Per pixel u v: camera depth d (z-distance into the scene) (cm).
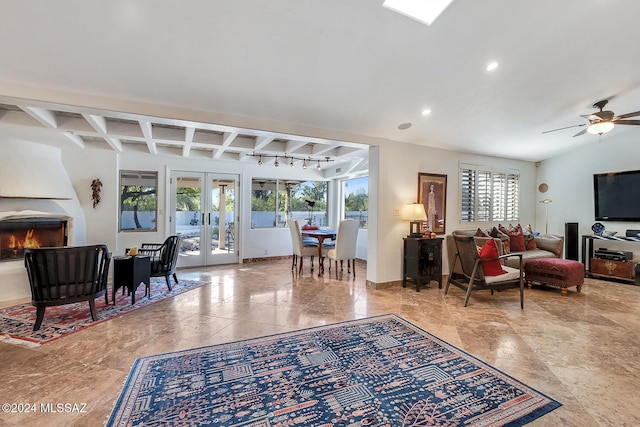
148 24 214
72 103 272
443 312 348
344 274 557
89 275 306
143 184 578
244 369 220
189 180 623
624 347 259
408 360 235
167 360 231
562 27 242
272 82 289
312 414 172
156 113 305
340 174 718
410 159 476
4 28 205
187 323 309
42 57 231
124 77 262
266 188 711
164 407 177
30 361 229
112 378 207
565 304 379
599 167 546
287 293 425
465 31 240
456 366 226
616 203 521
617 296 415
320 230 633
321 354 244
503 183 593
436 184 503
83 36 218
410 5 216
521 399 187
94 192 504
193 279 510
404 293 427
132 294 368
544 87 333
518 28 240
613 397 189
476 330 295
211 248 649
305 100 326
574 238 560
